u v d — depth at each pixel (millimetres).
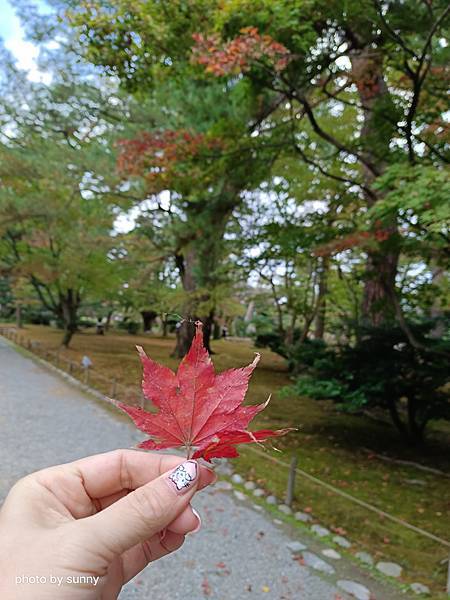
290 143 6199
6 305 26641
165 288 14516
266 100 7402
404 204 3721
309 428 7363
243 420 854
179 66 5652
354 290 10773
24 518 928
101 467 1123
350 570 3393
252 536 3807
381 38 5234
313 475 5258
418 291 7496
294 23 4441
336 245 5066
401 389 5863
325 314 14305
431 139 5230
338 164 8047
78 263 13656
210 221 9328
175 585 3092
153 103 9555
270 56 4535
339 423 7762
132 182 10727
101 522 895
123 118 10742
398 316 5867
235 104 7738
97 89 10672
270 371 13641
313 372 6270
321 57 5371
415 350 5945
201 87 8227
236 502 4461
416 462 5984
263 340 14820
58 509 1015
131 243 12641
